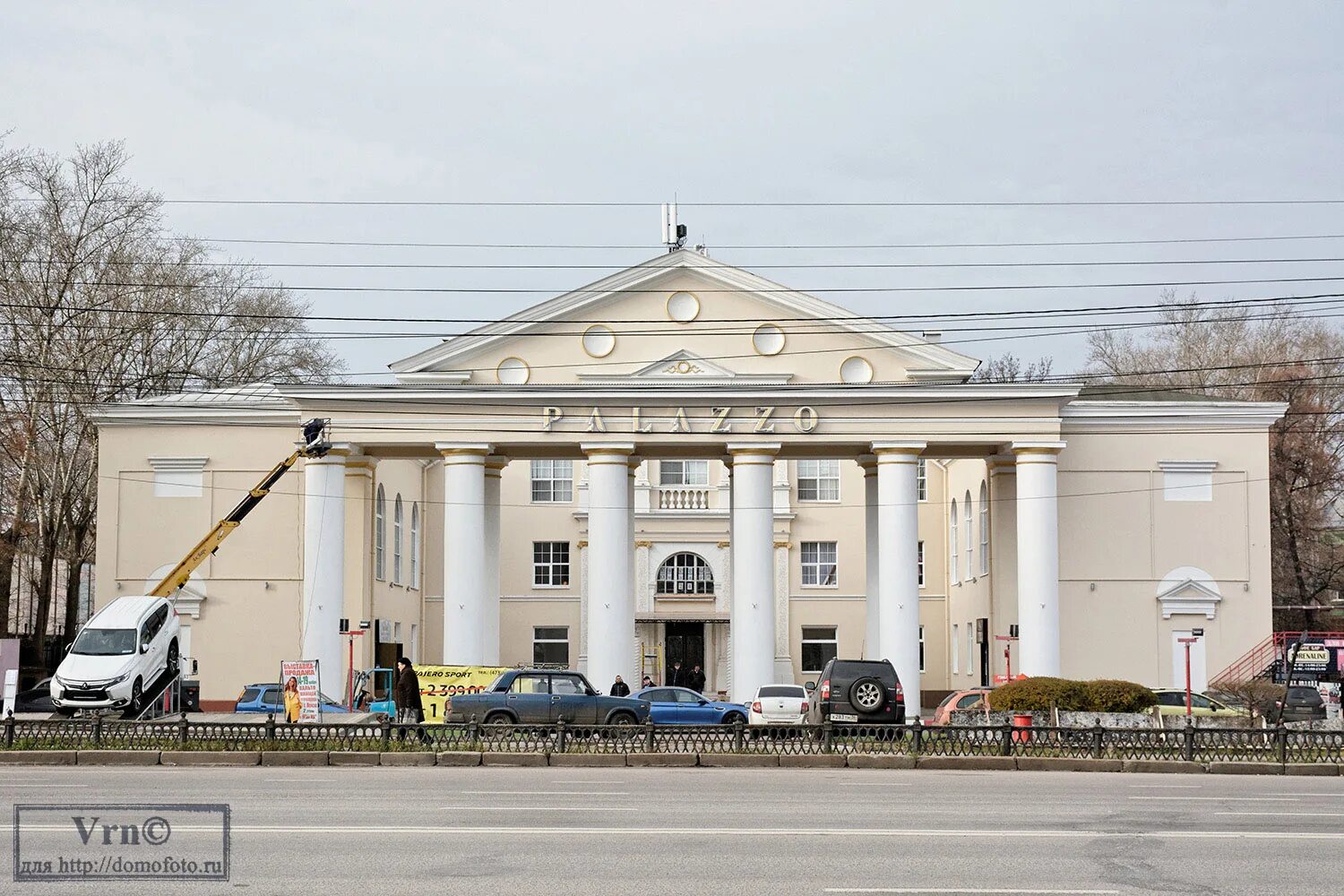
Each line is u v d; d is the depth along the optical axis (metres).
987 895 12.63
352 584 48.22
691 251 47.16
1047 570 46.03
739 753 27.94
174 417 50.16
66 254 55.47
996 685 39.72
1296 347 72.38
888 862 14.33
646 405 46.56
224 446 50.19
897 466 46.25
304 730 28.98
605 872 13.57
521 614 66.19
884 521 46.25
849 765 27.39
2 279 54.81
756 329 47.19
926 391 46.19
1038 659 45.66
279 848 14.86
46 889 12.62
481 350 47.34
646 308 47.28
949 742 28.20
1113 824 17.50
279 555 49.78
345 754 27.38
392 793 20.70
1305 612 69.25
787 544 65.38
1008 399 46.41
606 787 22.23
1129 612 48.94
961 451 48.84
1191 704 37.12
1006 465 49.44
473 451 46.34
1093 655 48.72
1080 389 46.34
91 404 50.94
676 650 65.56
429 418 46.53
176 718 38.44
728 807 19.03
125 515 50.09
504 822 17.11
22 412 54.44
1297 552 68.06
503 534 66.44
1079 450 49.50
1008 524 49.25
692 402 46.53
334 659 45.72
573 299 47.19
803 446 47.22
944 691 63.47
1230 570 49.22
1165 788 23.05
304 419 46.62
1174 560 49.19
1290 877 13.72
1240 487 49.44
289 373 68.75
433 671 39.19
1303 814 18.84
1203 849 15.42
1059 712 34.97
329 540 46.12
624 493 46.38
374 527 49.72
